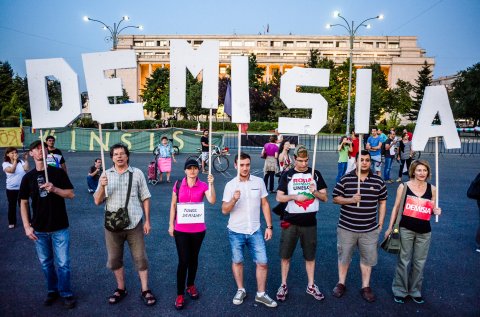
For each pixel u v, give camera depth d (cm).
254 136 2183
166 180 1166
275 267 496
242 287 401
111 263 387
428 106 416
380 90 4347
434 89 415
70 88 391
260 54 8381
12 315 366
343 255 412
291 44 8588
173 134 1883
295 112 4484
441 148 2348
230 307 388
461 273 478
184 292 407
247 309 385
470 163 1659
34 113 380
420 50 8006
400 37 8212
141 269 396
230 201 381
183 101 409
